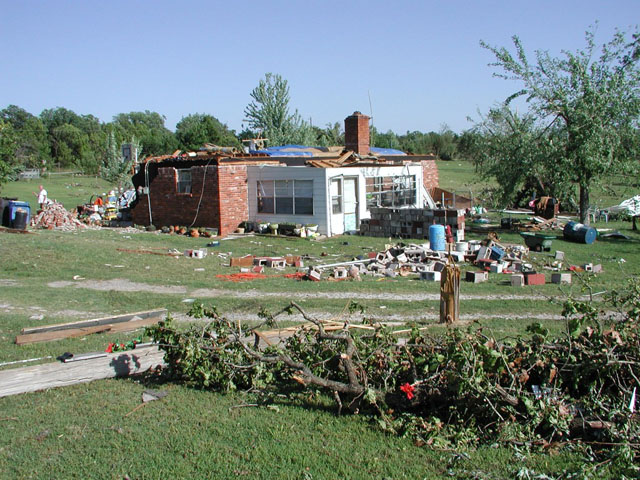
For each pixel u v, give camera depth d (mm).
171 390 6926
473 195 43281
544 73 25719
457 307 9945
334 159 26391
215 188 25031
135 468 5047
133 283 13992
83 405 6367
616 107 24172
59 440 5543
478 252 18344
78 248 18156
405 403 6031
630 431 5246
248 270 16375
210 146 29328
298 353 7191
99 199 36156
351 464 5141
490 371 5703
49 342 8508
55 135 102375
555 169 25844
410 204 29703
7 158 28500
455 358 5684
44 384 6801
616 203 38125
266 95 44125
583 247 22312
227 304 11719
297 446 5477
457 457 5230
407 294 13047
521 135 26719
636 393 5762
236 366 6672
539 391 5672
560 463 5094
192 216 25984
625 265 18141
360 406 6379
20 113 115062
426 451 5398
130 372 7363
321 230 24547
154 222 27422
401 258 17578
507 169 27438
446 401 5953
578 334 6062
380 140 71062
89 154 80312
